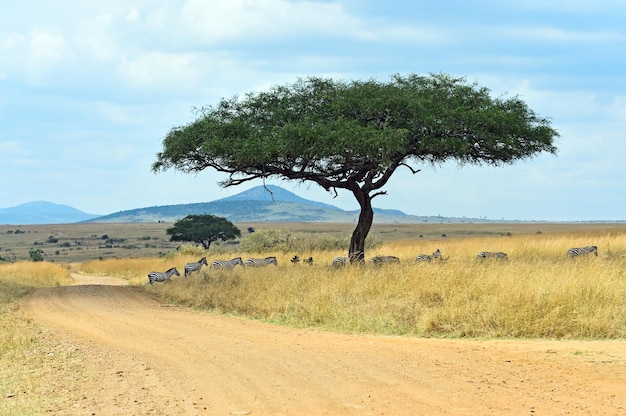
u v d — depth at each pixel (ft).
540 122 119.14
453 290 64.80
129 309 83.71
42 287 128.98
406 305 63.82
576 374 38.32
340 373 39.86
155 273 125.18
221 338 56.13
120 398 36.37
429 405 32.48
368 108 104.68
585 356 43.01
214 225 328.08
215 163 115.14
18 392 38.50
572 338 51.13
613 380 36.76
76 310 82.74
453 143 104.68
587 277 61.67
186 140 110.11
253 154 102.22
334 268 93.30
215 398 35.42
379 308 64.34
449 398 33.73
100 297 101.14
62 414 33.17
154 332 61.57
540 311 54.65
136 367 44.57
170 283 113.70
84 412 33.53
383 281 73.05
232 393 36.27
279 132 104.12
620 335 51.06
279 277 85.20
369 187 114.62
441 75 116.26
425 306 62.64
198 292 93.20
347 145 98.12
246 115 117.70
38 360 48.39
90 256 433.48
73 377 42.34
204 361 45.65
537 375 38.32
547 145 118.01
